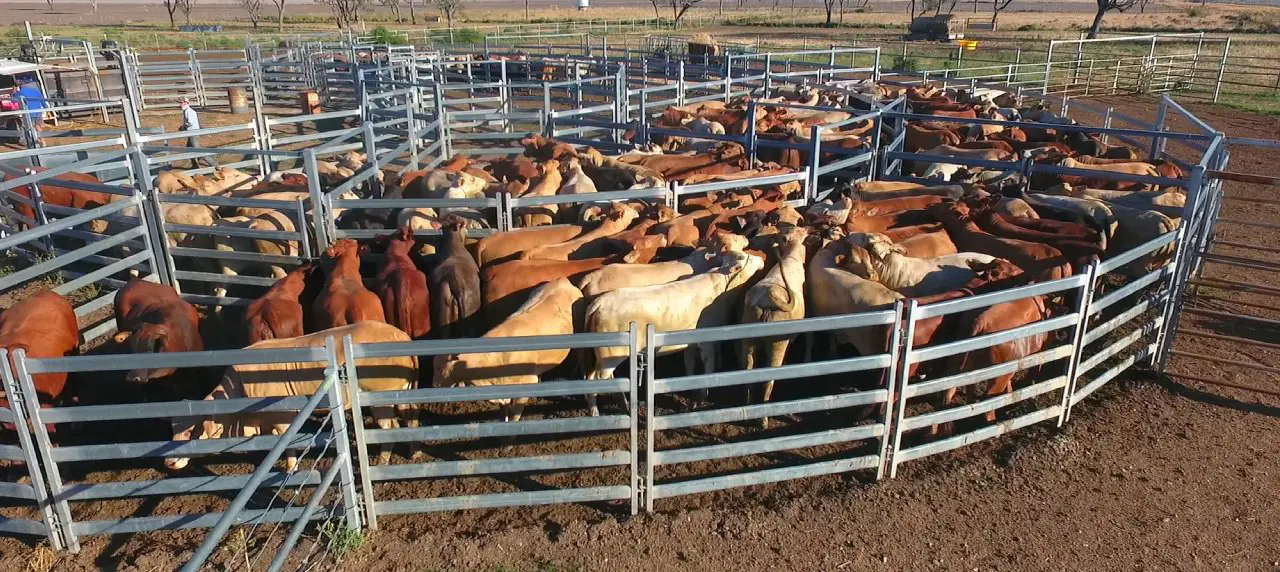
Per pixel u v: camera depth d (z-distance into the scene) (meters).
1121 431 7.41
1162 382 8.30
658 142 16.44
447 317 7.90
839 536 6.05
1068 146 14.23
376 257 8.90
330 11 106.50
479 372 6.57
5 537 6.07
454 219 8.77
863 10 94.75
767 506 6.37
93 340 9.35
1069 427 7.46
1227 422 7.60
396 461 6.88
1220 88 30.53
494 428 5.82
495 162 13.70
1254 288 8.25
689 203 10.59
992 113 17.62
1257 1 130.75
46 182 10.45
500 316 8.08
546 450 7.09
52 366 5.38
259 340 7.13
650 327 5.63
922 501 6.44
